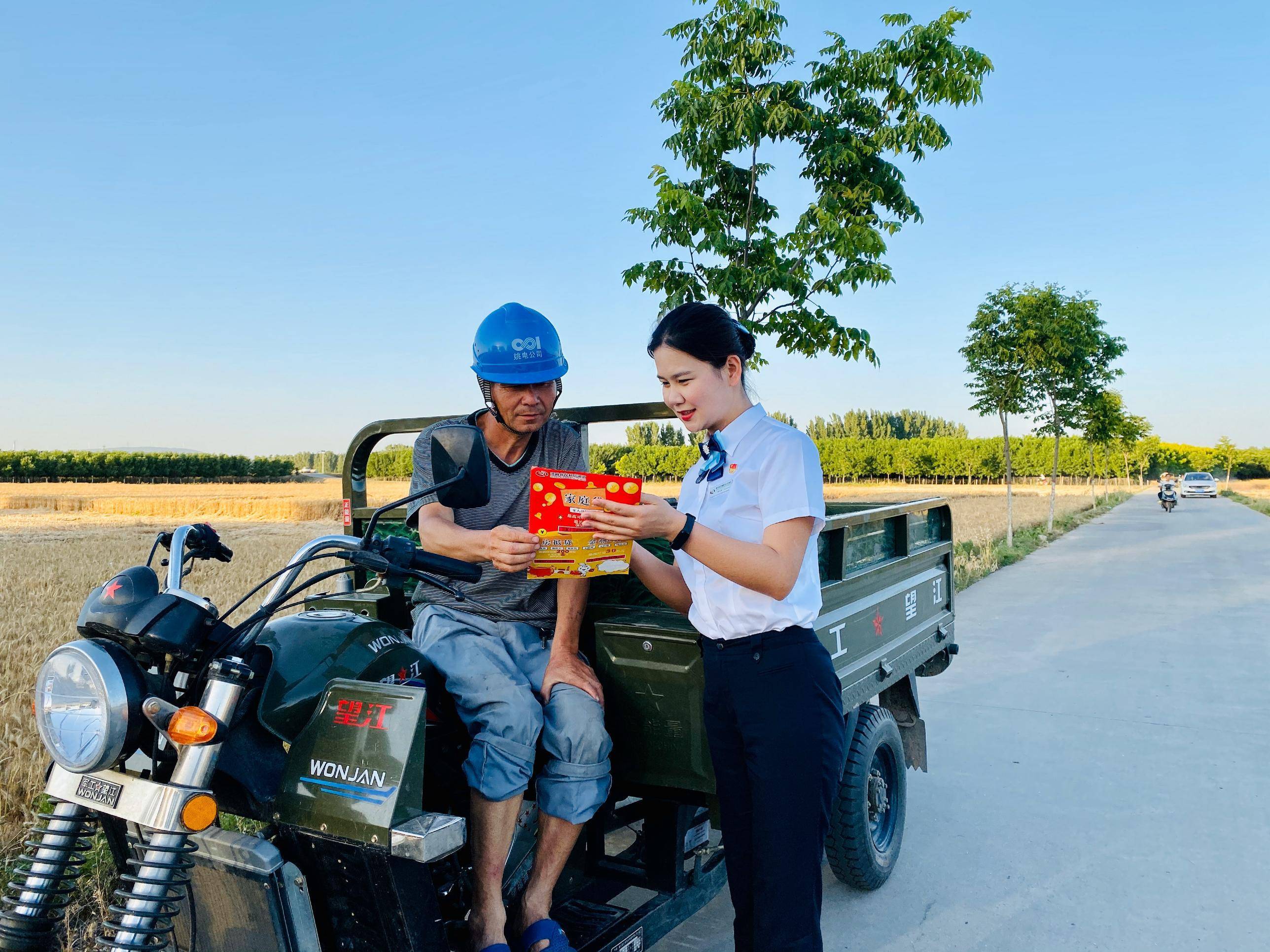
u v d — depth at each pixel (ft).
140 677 5.91
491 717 7.48
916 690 13.73
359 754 6.16
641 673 8.59
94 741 5.70
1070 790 15.90
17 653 22.66
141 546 66.85
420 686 7.57
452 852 6.03
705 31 21.71
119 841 6.95
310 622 7.21
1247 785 15.92
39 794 13.11
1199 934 11.02
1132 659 26.04
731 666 7.15
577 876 9.70
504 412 8.27
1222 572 46.98
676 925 9.15
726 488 7.19
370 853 5.94
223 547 7.22
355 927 6.38
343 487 12.67
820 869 7.21
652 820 9.23
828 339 21.54
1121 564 51.93
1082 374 66.95
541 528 6.43
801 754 6.95
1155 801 15.33
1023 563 53.21
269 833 6.62
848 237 20.30
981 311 61.67
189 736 5.59
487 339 8.14
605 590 9.93
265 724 6.43
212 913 6.54
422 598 9.09
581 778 7.72
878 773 12.34
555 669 8.19
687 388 7.25
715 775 7.50
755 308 21.86
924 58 21.30
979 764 17.39
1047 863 13.11
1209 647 27.45
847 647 10.76
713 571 6.91
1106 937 11.02
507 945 7.14
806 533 6.85
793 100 21.38
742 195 22.44
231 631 6.27
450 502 6.32
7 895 6.57
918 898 12.17
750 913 7.50
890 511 12.53
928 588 14.73
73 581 42.16
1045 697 22.09
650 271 21.80
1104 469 161.38
